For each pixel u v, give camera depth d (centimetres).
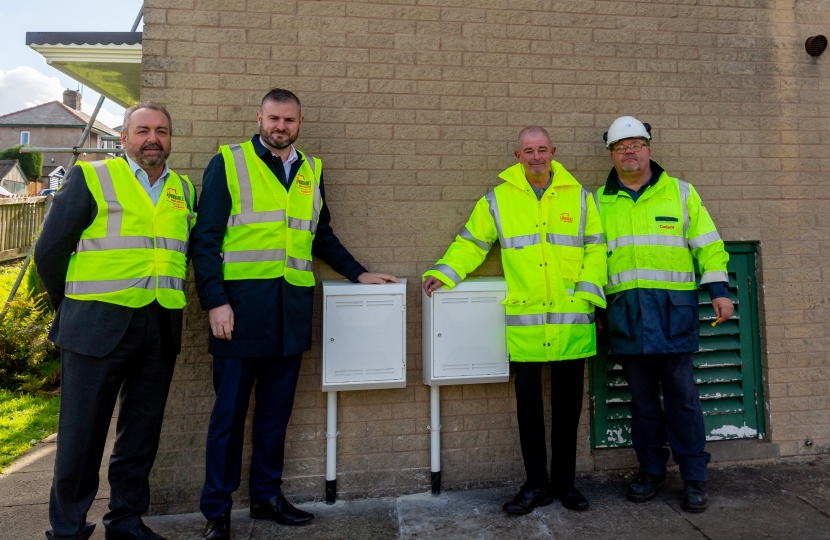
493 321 318
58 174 3750
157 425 265
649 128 332
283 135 277
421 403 333
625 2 359
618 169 324
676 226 314
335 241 310
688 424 307
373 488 327
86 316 241
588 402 349
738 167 369
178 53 313
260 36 320
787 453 364
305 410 321
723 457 356
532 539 273
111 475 263
